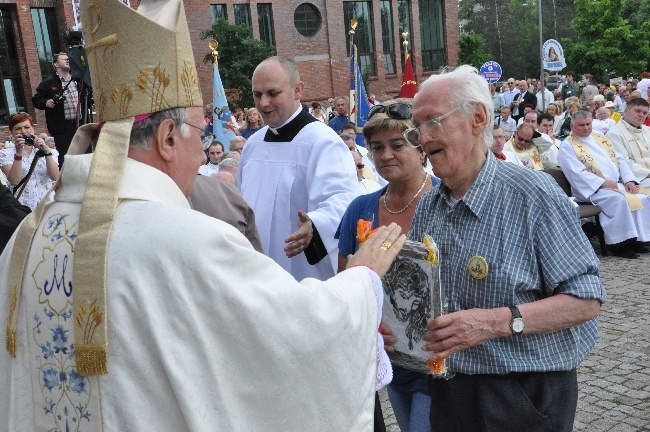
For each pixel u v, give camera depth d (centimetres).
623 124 940
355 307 173
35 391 166
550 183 215
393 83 2953
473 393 218
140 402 151
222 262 154
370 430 177
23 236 171
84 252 155
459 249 219
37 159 626
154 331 148
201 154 179
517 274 210
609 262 838
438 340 208
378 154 291
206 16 2438
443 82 218
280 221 372
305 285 169
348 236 313
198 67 2370
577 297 206
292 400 159
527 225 211
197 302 151
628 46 3105
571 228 210
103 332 150
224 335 152
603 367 503
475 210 216
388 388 286
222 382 152
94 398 153
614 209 847
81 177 168
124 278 152
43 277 164
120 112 168
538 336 213
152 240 153
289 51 2681
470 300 217
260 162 383
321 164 360
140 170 166
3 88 1909
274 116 374
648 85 1980
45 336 163
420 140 221
